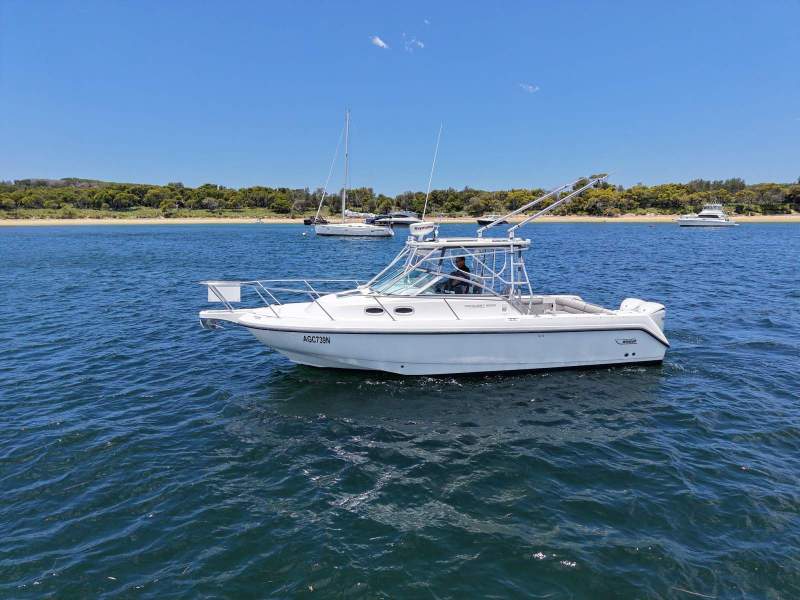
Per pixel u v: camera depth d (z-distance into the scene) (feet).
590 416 26.27
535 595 14.29
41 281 77.77
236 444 23.45
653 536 16.84
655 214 408.87
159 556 16.02
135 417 26.45
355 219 267.18
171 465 21.58
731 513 18.07
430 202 399.44
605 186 440.04
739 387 30.17
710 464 21.56
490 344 30.40
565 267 94.94
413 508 18.51
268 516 18.06
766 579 14.87
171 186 489.26
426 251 31.35
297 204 434.30
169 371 33.71
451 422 25.52
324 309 30.60
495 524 17.53
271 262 110.63
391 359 30.27
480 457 22.15
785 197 399.44
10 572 15.25
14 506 18.69
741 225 321.32
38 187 481.87
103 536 16.99
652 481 20.25
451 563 15.61
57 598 14.24
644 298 59.82
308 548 16.33
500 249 32.14
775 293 62.39
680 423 25.50
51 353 37.99
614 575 15.03
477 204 384.47
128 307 55.83
